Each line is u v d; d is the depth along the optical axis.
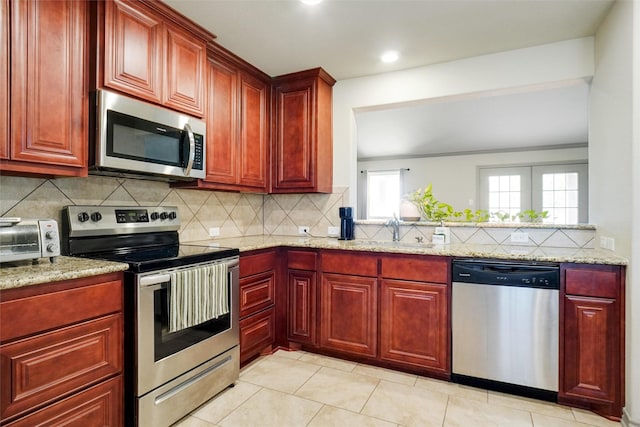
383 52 2.55
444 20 2.13
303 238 3.08
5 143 1.38
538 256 1.97
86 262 1.55
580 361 1.88
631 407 1.70
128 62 1.80
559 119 4.84
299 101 2.98
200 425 1.75
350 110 3.09
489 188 6.24
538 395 2.00
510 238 2.54
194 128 2.19
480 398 2.02
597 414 1.87
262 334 2.54
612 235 1.98
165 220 2.35
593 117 2.30
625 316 1.79
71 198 1.91
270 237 3.12
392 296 2.35
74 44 1.62
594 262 1.84
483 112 4.73
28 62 1.45
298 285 2.67
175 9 2.01
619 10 1.86
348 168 3.09
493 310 2.07
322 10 2.03
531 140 5.68
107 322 1.48
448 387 2.15
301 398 2.01
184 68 2.13
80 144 1.63
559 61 2.39
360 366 2.44
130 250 2.08
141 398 1.58
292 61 2.72
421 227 2.80
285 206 3.36
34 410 1.24
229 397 2.01
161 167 1.96
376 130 5.46
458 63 2.68
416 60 2.69
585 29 2.22
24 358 1.21
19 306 1.20
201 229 2.75
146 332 1.59
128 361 1.58
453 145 6.09
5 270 1.33
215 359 2.01
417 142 5.98
